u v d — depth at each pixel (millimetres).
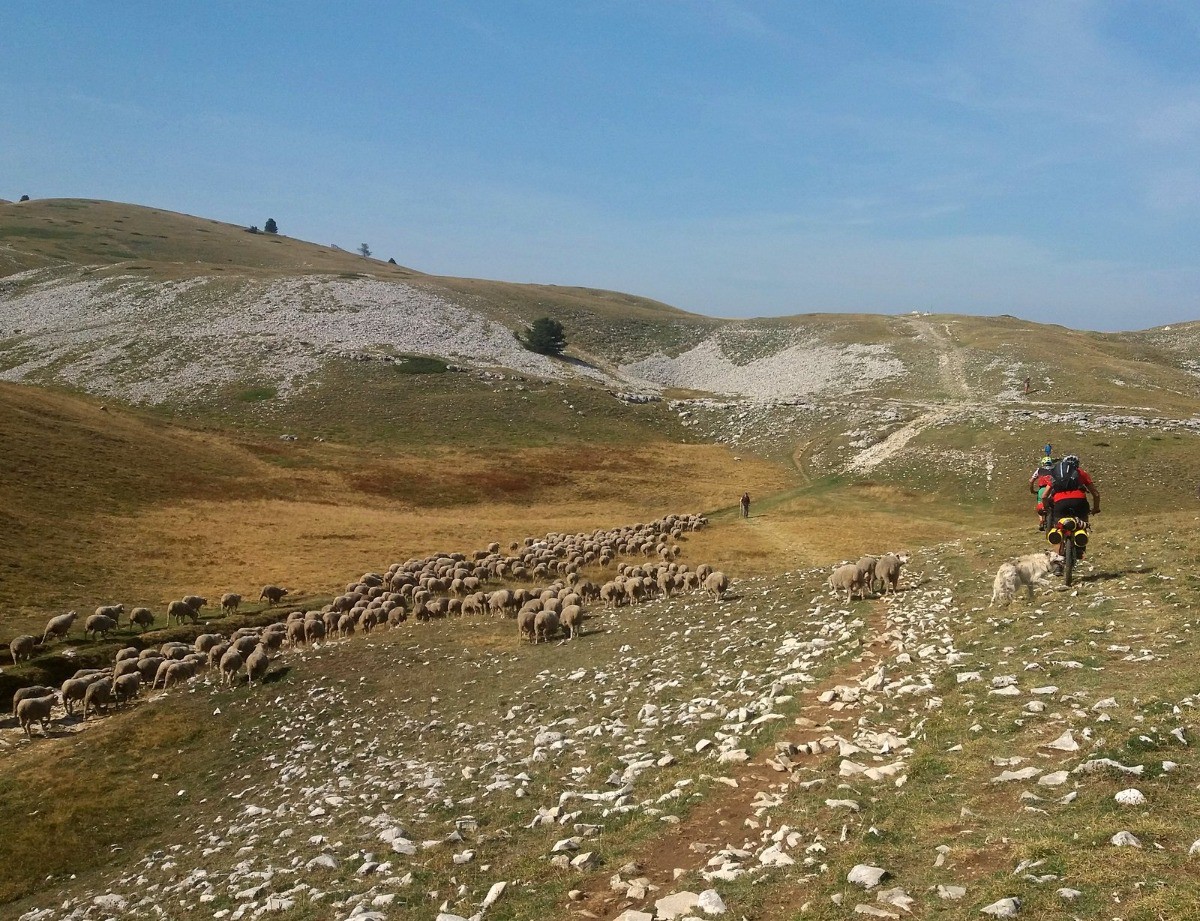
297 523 61844
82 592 40531
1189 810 6711
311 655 29000
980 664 12734
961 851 6988
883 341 142875
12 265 154125
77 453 67188
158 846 15719
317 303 136375
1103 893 5758
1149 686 9945
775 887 7266
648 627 25016
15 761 22156
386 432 94875
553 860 9062
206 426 90250
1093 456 70500
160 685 28422
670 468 88875
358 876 10344
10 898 14695
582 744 14359
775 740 11547
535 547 51531
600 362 150000
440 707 20688
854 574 22141
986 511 64875
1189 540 20562
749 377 139500
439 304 149250
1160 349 157625
